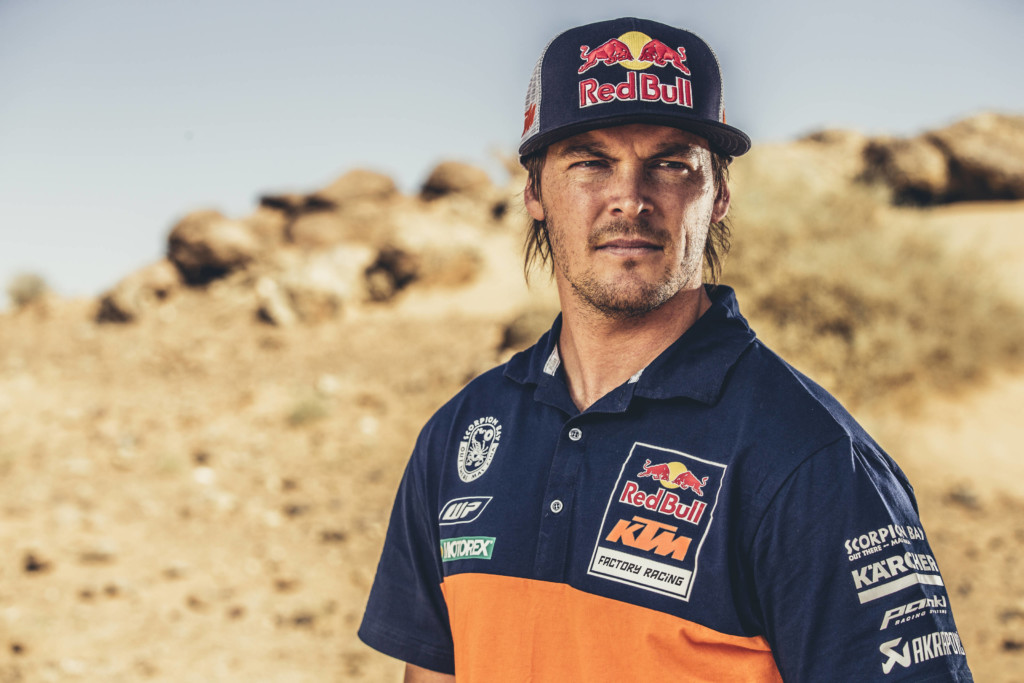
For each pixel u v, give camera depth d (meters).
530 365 1.47
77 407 11.70
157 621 5.40
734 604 1.11
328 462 8.96
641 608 1.15
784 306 9.73
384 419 10.45
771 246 10.12
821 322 9.51
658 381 1.25
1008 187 19.06
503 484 1.36
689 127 1.27
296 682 4.62
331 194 26.56
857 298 9.51
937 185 19.30
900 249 10.74
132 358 14.95
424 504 1.51
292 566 6.32
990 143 19.75
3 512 7.38
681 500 1.17
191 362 14.47
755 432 1.15
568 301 1.39
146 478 8.47
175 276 20.34
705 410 1.21
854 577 1.04
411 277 19.17
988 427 8.54
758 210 10.55
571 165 1.31
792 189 12.01
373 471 8.66
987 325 9.78
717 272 1.63
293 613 5.51
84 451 9.41
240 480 8.45
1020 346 9.81
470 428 1.48
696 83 1.27
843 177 18.86
